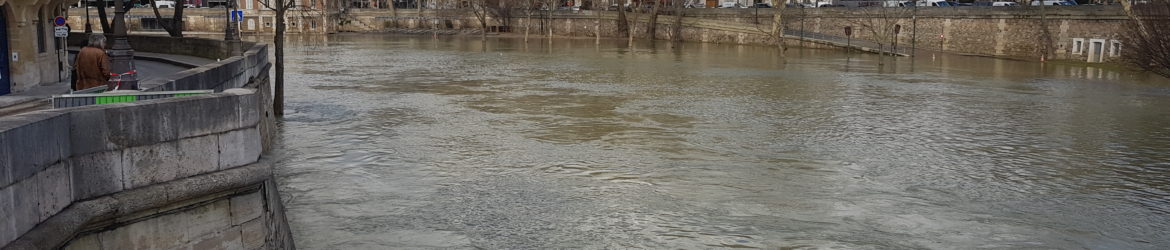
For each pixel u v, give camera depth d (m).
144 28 114.19
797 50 82.94
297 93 39.59
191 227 9.35
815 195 19.89
